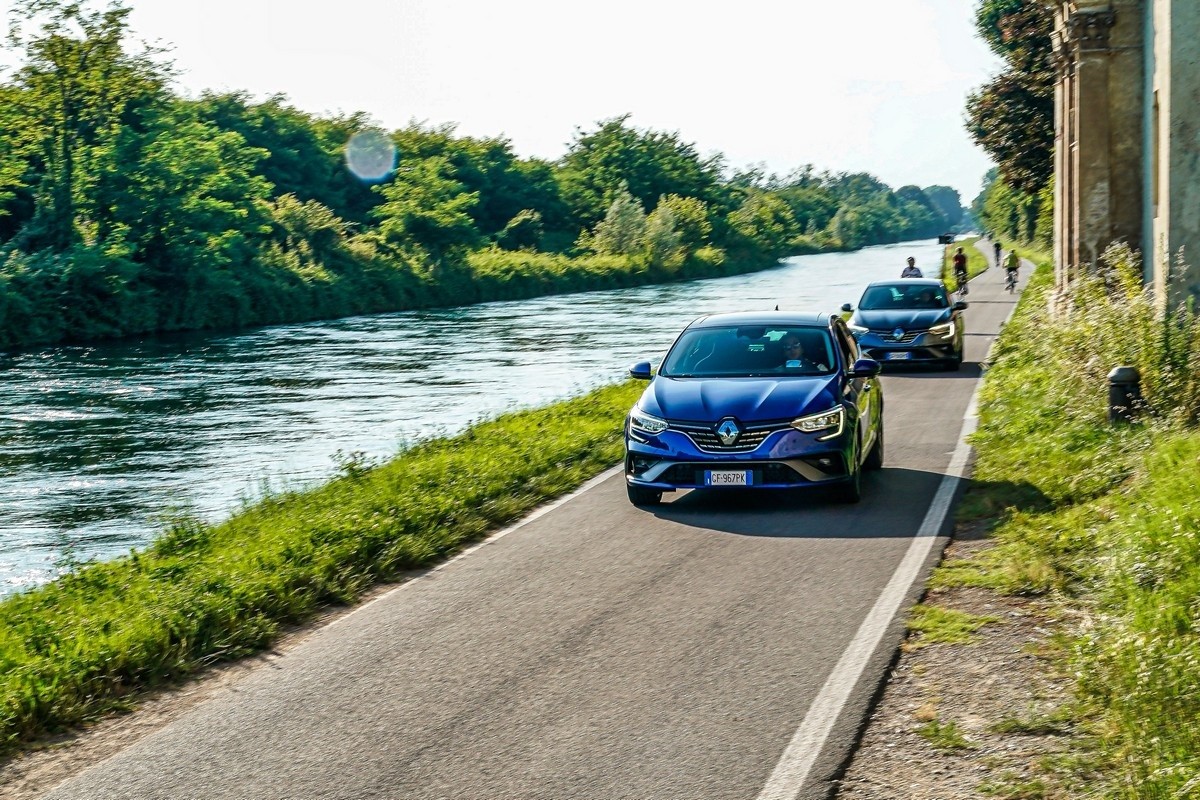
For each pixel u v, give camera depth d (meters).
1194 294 15.23
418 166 81.75
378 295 64.50
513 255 85.06
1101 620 6.84
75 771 5.56
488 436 16.05
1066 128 23.91
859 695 6.03
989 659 6.49
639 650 6.93
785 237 160.38
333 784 5.26
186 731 6.02
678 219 120.44
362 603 8.38
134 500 16.20
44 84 54.41
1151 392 12.69
